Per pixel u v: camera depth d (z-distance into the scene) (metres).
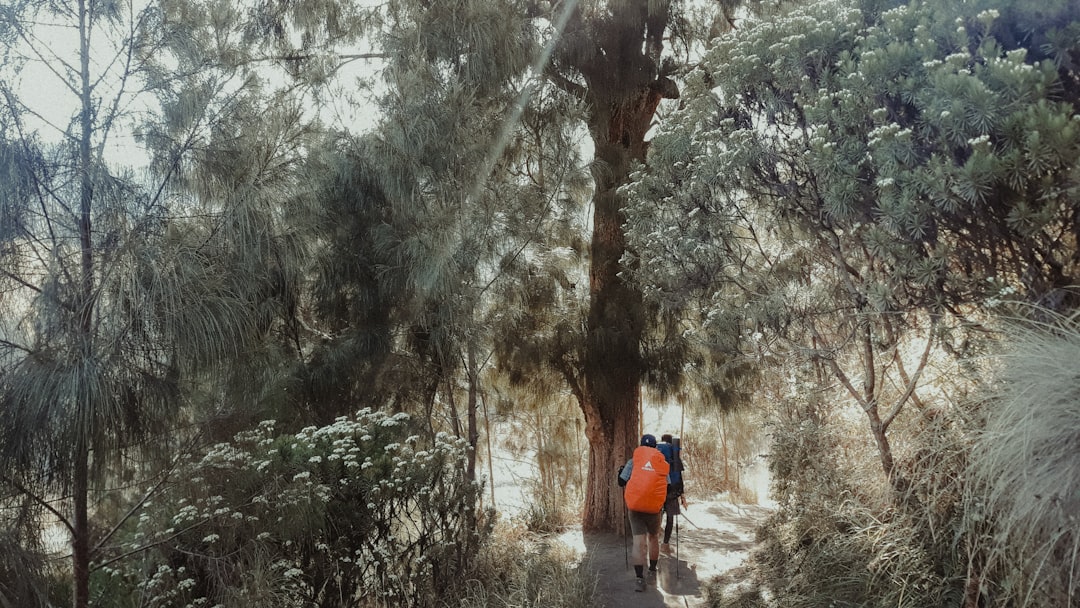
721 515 9.77
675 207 5.86
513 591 5.77
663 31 8.71
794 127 5.04
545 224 7.87
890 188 4.01
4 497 3.58
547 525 9.41
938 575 4.05
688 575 6.80
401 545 5.66
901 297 4.48
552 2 8.57
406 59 7.04
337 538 5.28
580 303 8.51
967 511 3.56
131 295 3.75
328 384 6.67
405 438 6.13
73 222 3.96
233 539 4.39
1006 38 4.02
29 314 3.76
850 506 5.22
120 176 4.05
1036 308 3.74
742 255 5.91
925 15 4.32
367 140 6.90
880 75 4.16
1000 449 3.15
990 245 3.99
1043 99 3.47
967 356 4.08
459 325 6.76
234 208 4.69
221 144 4.66
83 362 3.54
